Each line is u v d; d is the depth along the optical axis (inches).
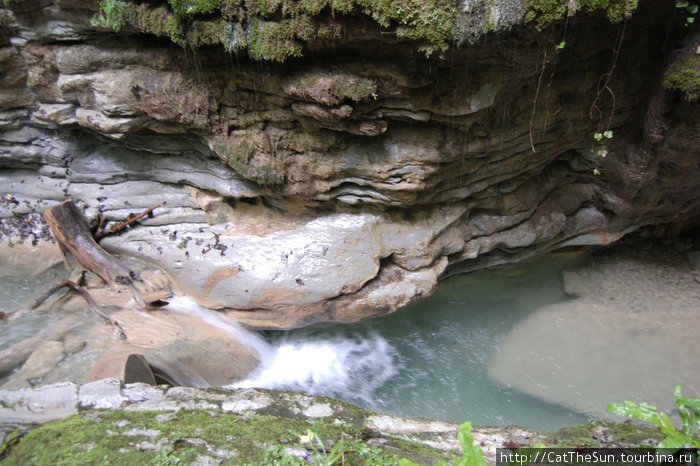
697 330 238.5
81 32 216.2
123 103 227.8
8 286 268.1
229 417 149.0
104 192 284.5
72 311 247.4
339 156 223.6
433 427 158.2
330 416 155.9
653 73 209.3
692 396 208.4
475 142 214.8
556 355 239.1
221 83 214.4
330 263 245.3
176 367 212.5
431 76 183.9
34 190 295.7
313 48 183.8
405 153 214.5
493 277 291.7
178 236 271.3
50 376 199.3
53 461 128.6
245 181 252.2
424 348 255.3
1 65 237.6
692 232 292.0
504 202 255.0
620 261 285.9
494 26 164.6
